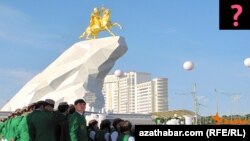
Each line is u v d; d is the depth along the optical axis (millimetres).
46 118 13102
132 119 76000
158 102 181875
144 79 197250
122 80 197375
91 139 14484
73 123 12797
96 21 87562
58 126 13367
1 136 25297
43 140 12914
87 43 83938
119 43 80375
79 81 80750
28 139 13547
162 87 183250
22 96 81750
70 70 81312
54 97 79938
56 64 83750
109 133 13805
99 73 81812
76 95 78938
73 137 12711
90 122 15086
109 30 86312
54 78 81312
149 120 77688
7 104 83375
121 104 196750
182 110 102688
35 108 13453
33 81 83125
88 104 79000
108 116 67375
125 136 11766
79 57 82812
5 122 22609
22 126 13820
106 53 81062
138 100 190000
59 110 14016
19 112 19078
